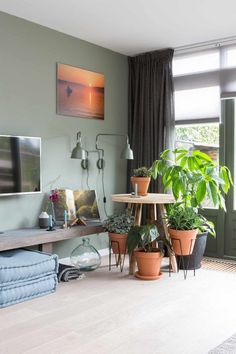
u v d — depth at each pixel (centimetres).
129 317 290
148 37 446
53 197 411
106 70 488
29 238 352
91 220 445
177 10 371
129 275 396
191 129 497
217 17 387
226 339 256
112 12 377
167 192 478
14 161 377
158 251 386
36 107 410
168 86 484
